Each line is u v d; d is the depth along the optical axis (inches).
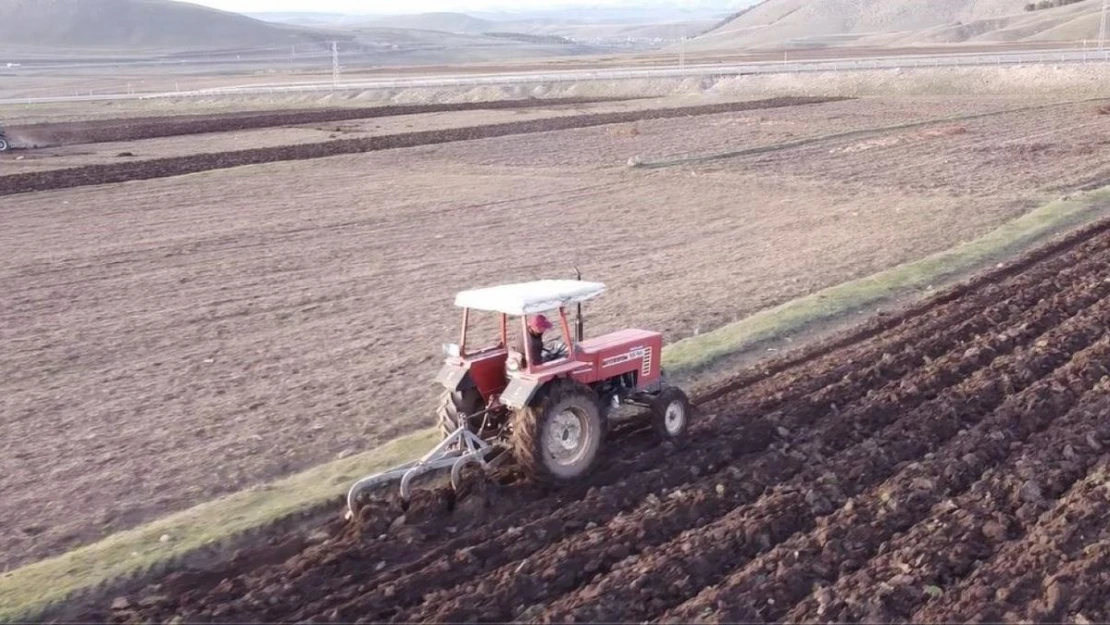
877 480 413.7
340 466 456.4
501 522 392.5
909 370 554.9
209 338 704.4
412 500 410.9
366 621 328.5
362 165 1712.6
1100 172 1267.2
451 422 421.1
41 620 342.3
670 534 375.6
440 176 1558.8
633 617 320.8
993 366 538.0
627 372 452.1
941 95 2815.0
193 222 1198.9
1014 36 6353.3
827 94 3065.9
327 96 3922.2
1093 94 2546.8
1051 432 442.6
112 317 772.6
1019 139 1662.2
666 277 831.7
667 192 1320.1
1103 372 513.7
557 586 342.6
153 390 593.0
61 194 1446.9
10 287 885.8
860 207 1133.7
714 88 3358.8
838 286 754.2
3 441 516.4
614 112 2608.3
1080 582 320.8
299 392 577.3
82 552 385.1
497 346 433.7
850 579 331.3
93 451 497.7
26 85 6446.9
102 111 3649.1
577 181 1450.5
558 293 417.1
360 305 782.5
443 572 354.9
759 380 560.4
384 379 594.2
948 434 456.8
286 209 1279.5
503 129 2220.7
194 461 479.2
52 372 637.9
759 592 327.3
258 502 420.8
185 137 2353.6
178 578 364.8
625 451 458.0
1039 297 686.5
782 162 1537.9
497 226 1118.4
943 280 770.2
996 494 386.3
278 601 343.0
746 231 1031.0
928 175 1339.8
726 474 419.2
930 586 325.7
